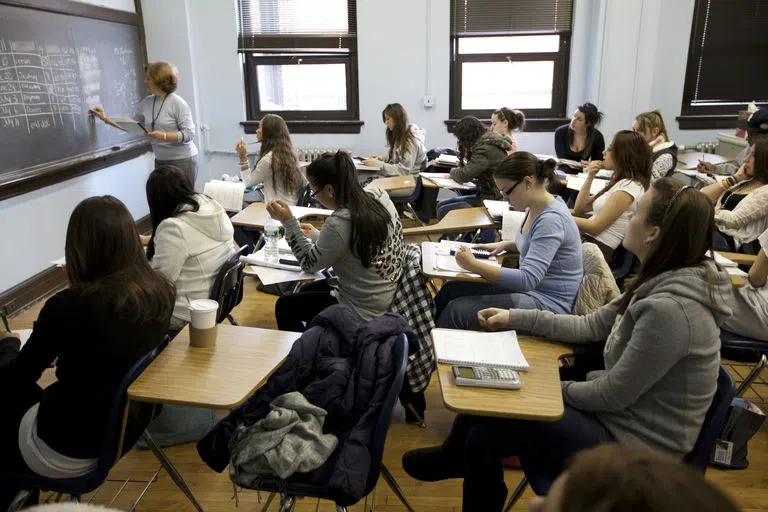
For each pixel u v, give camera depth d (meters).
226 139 6.04
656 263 1.55
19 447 1.58
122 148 4.94
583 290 2.21
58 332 1.53
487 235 3.94
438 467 2.04
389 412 1.50
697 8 5.55
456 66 5.93
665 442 1.52
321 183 2.30
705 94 5.78
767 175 2.98
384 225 2.28
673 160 4.24
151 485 2.17
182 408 2.36
